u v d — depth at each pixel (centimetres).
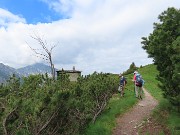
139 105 2680
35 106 1106
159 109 2248
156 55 1862
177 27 1794
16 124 1041
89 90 2186
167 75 1855
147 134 1831
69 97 1230
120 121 2238
